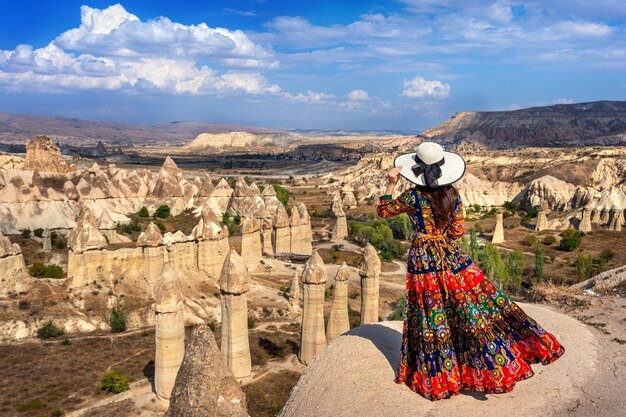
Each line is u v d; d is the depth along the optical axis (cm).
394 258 9106
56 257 6769
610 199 11069
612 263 8000
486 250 6906
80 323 4928
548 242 9694
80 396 3438
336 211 10331
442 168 857
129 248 5612
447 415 762
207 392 1023
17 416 3112
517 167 18388
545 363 817
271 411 3058
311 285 3591
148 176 12306
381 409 795
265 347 4359
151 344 4550
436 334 816
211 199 11812
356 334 1067
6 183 9569
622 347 1082
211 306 5500
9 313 4841
